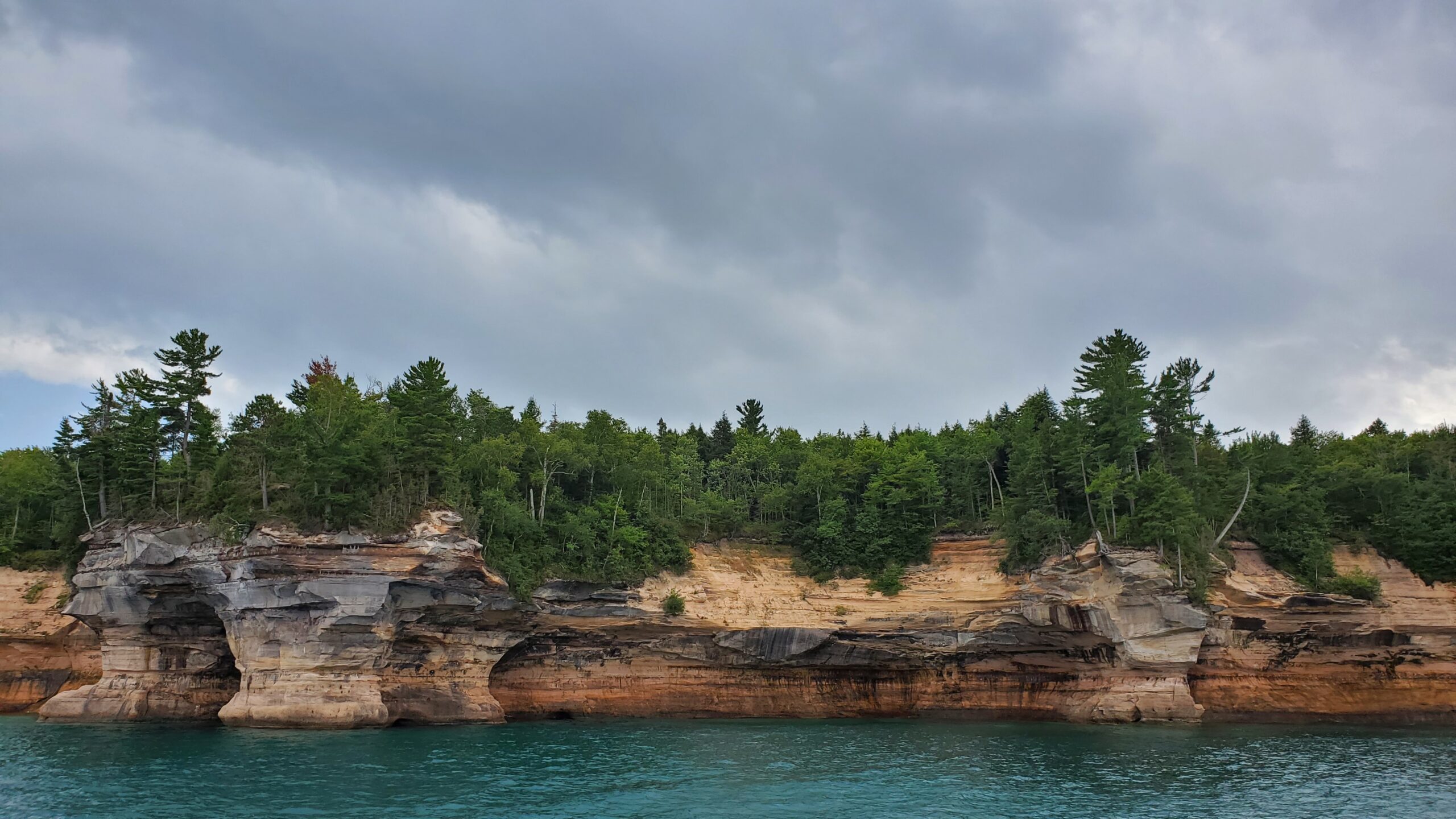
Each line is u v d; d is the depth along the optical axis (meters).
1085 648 76.50
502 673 80.94
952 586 83.50
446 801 41.88
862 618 82.81
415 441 75.31
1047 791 45.50
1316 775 49.47
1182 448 83.12
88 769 48.28
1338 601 73.31
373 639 68.12
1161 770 51.25
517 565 76.81
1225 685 75.56
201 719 72.12
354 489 70.12
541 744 60.62
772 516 103.75
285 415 82.19
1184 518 72.88
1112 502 75.88
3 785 44.00
